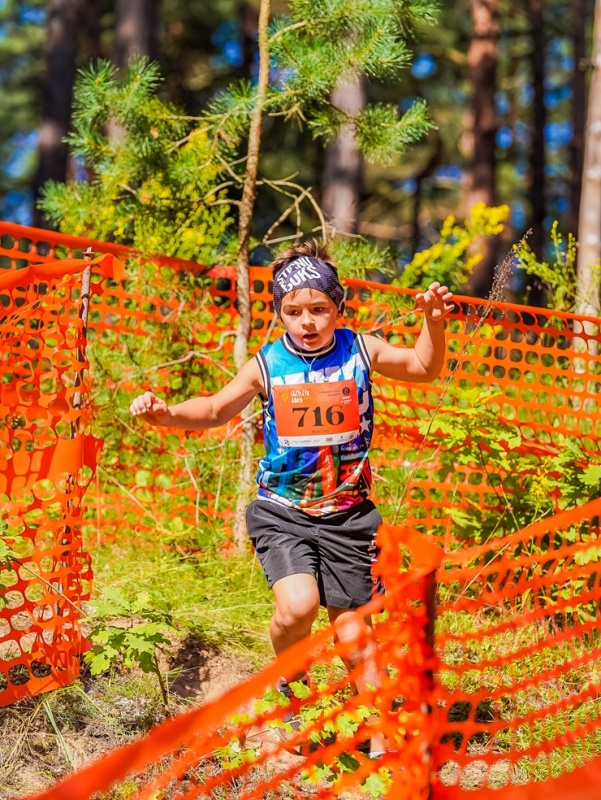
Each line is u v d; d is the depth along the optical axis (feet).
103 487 24.20
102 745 14.67
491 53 91.56
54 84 89.35
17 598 18.97
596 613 17.21
